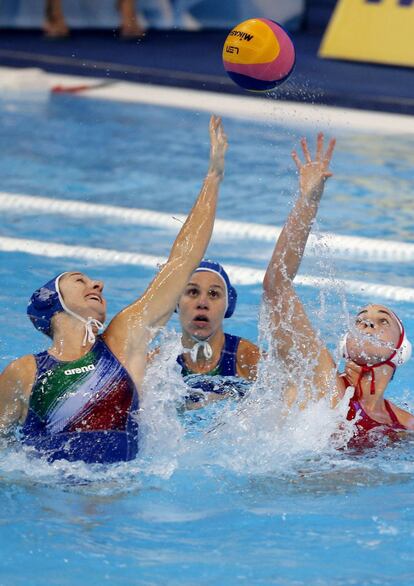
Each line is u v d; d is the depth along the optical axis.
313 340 14.73
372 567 11.18
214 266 16.03
